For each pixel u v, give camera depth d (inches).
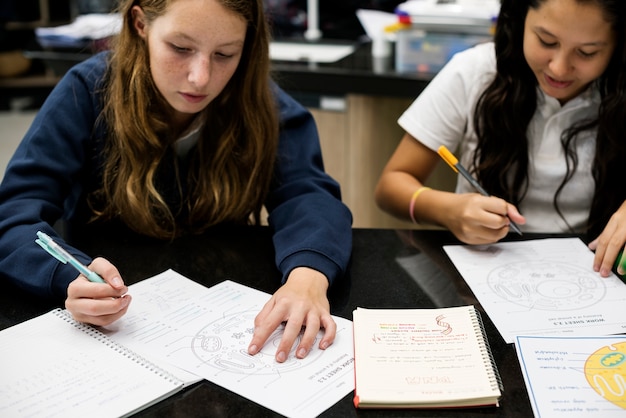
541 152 53.2
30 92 153.9
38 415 28.7
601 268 41.2
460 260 43.1
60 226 47.3
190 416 29.3
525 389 30.9
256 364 32.5
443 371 31.2
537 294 39.0
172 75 42.1
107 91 47.2
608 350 33.2
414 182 54.5
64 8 151.3
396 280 40.8
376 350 32.8
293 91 85.5
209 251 44.3
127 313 36.8
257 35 45.6
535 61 46.2
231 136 48.4
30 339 34.0
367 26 92.4
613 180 51.4
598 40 43.3
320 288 38.1
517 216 44.0
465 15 80.7
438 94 55.7
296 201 46.7
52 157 45.3
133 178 46.5
